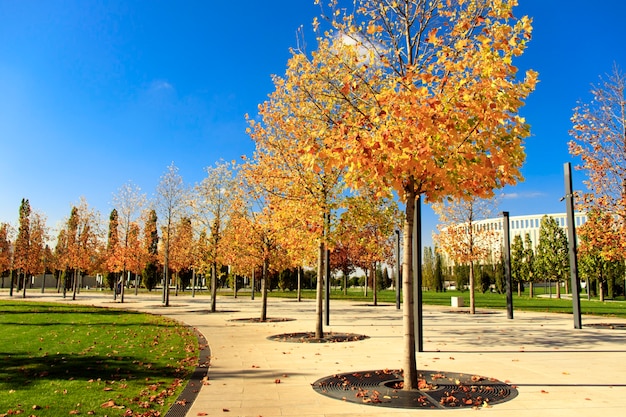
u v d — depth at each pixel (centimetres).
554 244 4697
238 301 4016
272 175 1420
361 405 647
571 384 779
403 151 615
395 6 775
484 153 675
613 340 1365
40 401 647
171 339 1373
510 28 626
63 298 4144
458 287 7375
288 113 1345
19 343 1244
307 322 1981
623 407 634
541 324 1870
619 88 1631
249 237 1997
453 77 670
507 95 611
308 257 1773
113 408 616
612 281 4978
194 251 2748
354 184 698
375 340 1371
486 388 735
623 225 1636
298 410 625
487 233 2450
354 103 941
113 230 3775
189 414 604
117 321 1923
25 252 4053
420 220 1185
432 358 1052
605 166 1638
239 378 835
